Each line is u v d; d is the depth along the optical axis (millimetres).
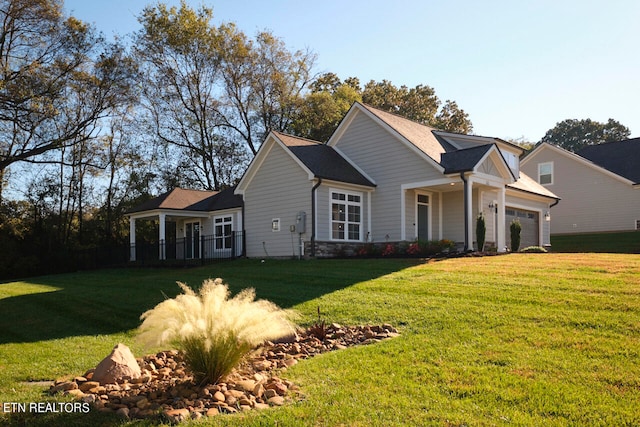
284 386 5863
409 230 20750
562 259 14750
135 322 11055
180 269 21422
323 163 20734
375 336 8211
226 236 24125
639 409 5035
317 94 40469
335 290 12016
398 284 12039
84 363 7672
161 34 37688
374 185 21391
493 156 20172
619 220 31281
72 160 34844
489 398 5398
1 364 7812
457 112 55094
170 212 26469
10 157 30969
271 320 6074
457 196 22000
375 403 5297
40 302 15047
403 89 52031
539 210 26328
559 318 8438
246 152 41469
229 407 5273
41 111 28500
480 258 15969
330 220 20000
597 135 67625
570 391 5520
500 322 8422
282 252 20719
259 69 39781
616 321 8086
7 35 30172
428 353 7066
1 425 4957
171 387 5922
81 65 31391
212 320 5938
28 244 34344
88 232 37812
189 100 39719
